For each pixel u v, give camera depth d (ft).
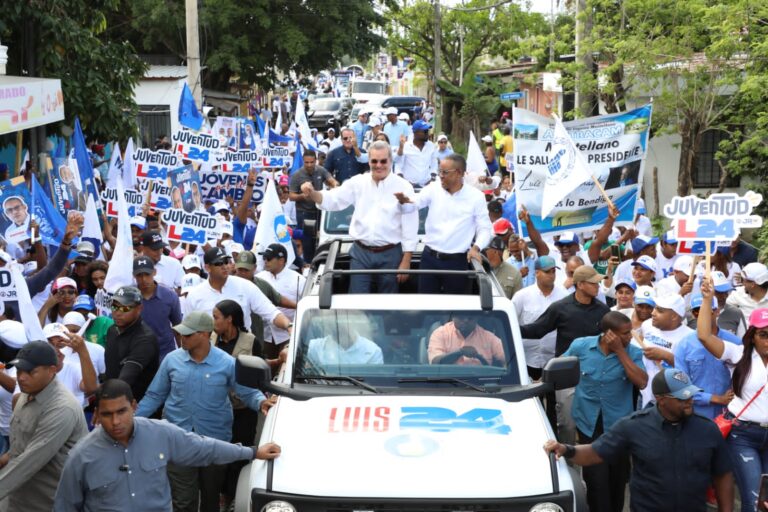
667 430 19.77
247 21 125.49
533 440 20.81
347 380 23.06
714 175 71.10
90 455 18.06
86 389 24.98
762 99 60.70
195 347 24.09
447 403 22.15
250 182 48.08
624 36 62.69
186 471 24.04
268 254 34.83
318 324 23.91
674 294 27.76
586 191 40.22
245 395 24.54
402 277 28.12
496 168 77.97
